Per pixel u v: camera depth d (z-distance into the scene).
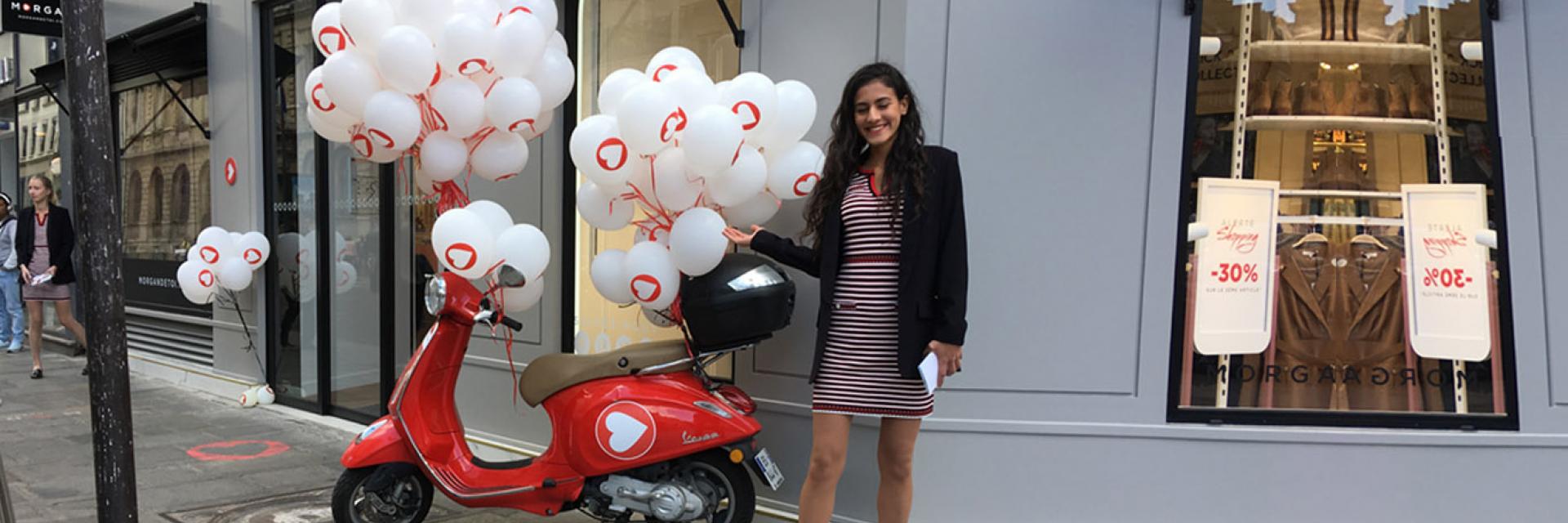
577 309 5.03
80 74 2.60
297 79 6.85
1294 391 3.88
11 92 11.45
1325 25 3.81
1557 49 3.73
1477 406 3.83
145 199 8.91
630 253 3.48
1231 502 3.86
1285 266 3.87
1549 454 3.79
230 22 7.38
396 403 3.74
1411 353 3.85
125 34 8.17
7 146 11.82
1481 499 3.81
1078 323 3.85
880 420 3.77
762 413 4.27
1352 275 3.86
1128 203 3.81
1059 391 3.87
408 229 5.98
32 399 7.43
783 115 3.39
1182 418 3.86
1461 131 3.80
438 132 3.62
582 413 3.60
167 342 8.53
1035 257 3.83
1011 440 3.88
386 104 3.46
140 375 8.59
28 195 11.31
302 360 6.95
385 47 3.37
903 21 3.78
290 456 5.60
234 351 7.55
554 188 5.01
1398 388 3.86
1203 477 3.86
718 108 3.16
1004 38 3.79
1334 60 3.82
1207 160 3.82
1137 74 3.79
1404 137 3.83
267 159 7.21
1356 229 3.85
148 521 4.41
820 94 4.05
